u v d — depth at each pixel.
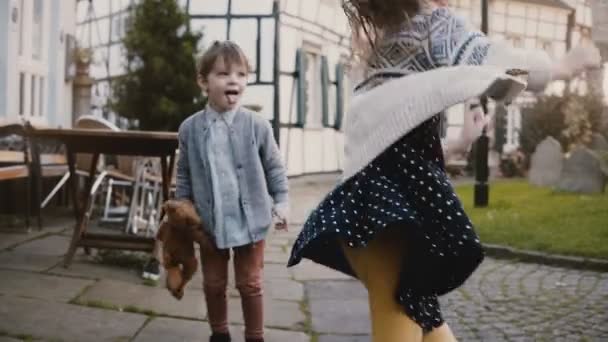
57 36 9.54
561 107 20.31
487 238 7.20
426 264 1.81
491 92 1.76
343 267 2.02
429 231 1.81
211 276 3.48
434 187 1.83
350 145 1.89
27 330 3.69
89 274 4.94
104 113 17.36
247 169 3.47
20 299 4.22
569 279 5.66
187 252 3.49
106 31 18.11
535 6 27.22
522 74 1.74
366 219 1.78
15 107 8.24
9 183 7.66
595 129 20.12
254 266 3.49
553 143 13.83
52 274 4.88
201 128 3.51
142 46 11.08
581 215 8.61
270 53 15.01
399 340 1.82
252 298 3.46
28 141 6.60
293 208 10.23
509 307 4.71
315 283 5.32
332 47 17.92
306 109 16.62
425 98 1.76
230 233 3.38
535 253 6.48
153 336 3.77
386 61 1.90
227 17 15.10
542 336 4.03
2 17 8.05
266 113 15.09
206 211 3.43
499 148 23.53
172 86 11.05
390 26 1.90
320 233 1.78
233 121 3.52
